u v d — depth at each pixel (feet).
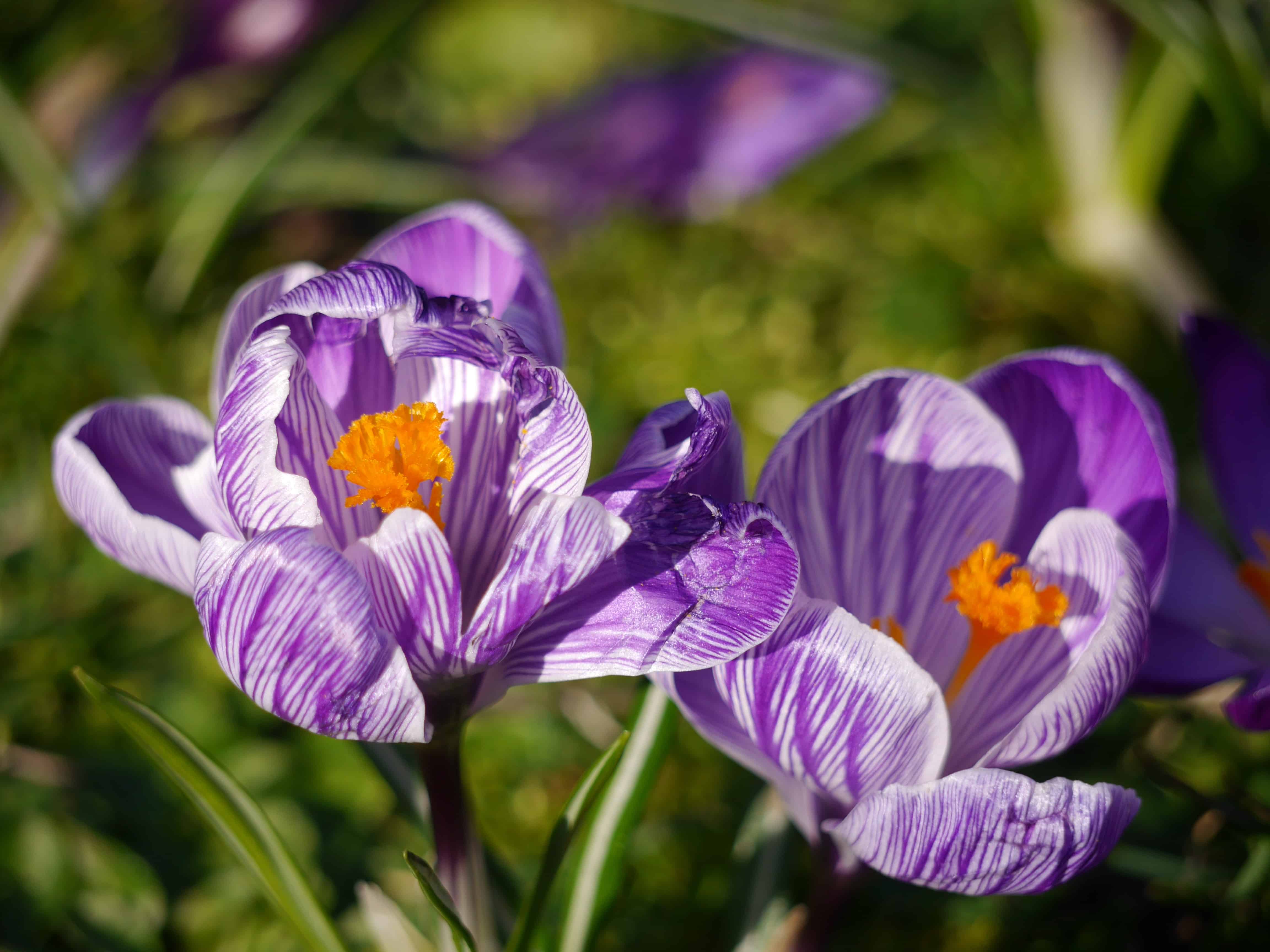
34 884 1.80
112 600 2.04
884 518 1.58
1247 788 1.78
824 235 2.76
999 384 1.60
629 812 1.62
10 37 2.69
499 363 1.51
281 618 1.46
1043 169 2.62
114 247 2.59
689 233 2.78
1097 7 2.40
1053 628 1.56
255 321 1.57
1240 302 2.52
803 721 1.51
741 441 1.54
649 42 3.28
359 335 1.53
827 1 3.11
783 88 2.84
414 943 1.62
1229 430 1.74
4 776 1.84
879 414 1.57
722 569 1.50
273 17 2.48
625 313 2.65
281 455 1.52
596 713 1.87
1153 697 1.68
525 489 1.51
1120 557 1.53
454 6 3.39
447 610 1.48
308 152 2.52
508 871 1.69
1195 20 2.01
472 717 1.53
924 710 1.50
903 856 1.50
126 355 2.22
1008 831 1.49
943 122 2.73
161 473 1.59
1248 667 1.67
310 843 1.82
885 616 1.59
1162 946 1.74
